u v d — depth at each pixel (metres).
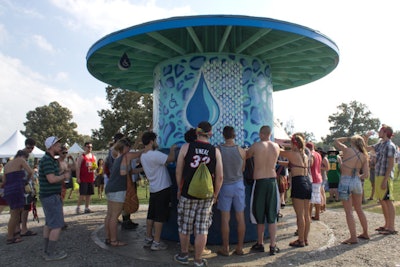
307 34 5.28
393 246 5.49
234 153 5.08
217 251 5.36
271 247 5.12
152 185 5.38
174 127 6.29
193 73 6.17
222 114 6.03
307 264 4.64
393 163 6.30
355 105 74.75
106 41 5.50
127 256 5.15
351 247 5.47
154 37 5.39
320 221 7.65
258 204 5.18
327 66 7.43
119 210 5.73
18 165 6.19
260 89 6.48
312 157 7.33
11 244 6.11
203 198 4.44
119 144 5.73
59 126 64.25
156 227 5.34
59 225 5.13
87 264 4.84
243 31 6.19
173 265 4.71
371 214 8.48
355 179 5.77
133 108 27.45
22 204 6.18
